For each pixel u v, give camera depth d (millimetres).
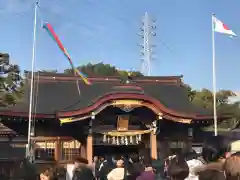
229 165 4594
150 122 26031
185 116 25672
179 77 33344
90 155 24891
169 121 27250
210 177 4887
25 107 26375
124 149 29047
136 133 25875
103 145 27438
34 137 25938
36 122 26031
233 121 30781
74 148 26188
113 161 21266
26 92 28984
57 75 30891
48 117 25047
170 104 30391
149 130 25984
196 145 28344
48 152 25938
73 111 24078
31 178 7734
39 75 30594
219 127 33438
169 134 27562
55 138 26078
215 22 29141
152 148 25797
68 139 26203
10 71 52688
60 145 26094
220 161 4879
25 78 30484
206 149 4957
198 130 28844
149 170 10688
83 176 9000
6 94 48062
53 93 29328
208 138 5020
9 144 26453
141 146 26875
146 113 25922
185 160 6172
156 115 25719
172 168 5930
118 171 11914
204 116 26844
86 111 24172
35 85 29719
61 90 29828
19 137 26531
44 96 28859
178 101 31031
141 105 24797
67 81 30891
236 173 4512
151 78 32938
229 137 4941
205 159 5016
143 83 32656
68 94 29594
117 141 25875
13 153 26203
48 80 30547
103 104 24297
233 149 4824
